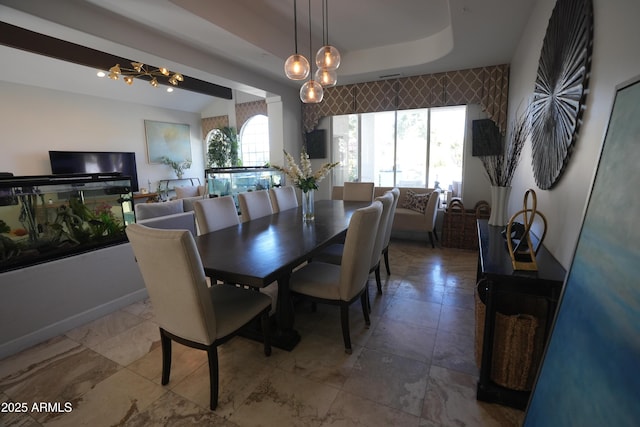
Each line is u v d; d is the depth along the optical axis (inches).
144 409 65.4
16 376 76.0
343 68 186.5
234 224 115.0
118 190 107.4
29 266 88.8
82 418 63.5
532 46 108.6
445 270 142.6
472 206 190.1
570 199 63.1
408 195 196.7
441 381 71.8
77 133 261.1
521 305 68.9
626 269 34.0
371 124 228.5
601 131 50.8
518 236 86.6
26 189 86.1
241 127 332.8
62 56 145.8
